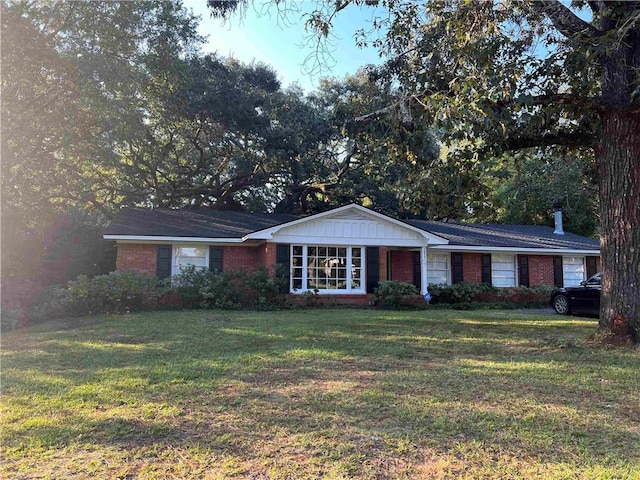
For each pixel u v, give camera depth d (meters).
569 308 13.56
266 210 28.81
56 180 19.80
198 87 20.67
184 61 19.27
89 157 18.55
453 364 6.21
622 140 7.55
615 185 7.62
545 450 3.44
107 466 3.20
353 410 4.29
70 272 16.06
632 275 7.45
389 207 26.84
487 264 19.30
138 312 13.06
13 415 4.18
